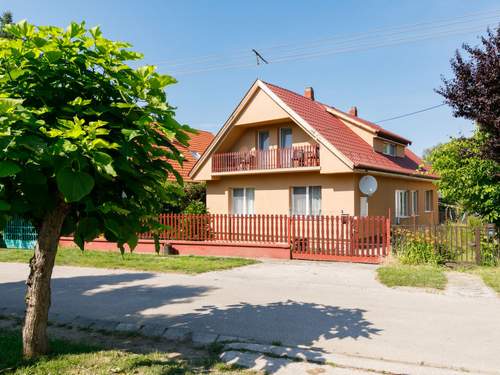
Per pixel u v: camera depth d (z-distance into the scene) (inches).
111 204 158.1
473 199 487.5
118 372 170.1
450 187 503.2
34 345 185.5
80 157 138.9
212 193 850.1
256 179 793.6
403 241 470.3
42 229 179.9
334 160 669.9
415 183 966.4
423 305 286.2
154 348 208.4
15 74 146.6
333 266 470.6
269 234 570.6
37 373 166.6
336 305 289.3
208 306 291.1
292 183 747.4
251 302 301.4
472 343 209.0
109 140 155.8
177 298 318.7
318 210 732.7
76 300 318.0
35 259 183.9
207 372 172.6
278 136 789.2
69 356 186.2
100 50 167.0
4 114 130.3
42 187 152.5
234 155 801.6
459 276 383.2
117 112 160.2
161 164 179.2
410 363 184.2
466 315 260.2
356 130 846.5
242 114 783.7
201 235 615.8
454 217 1101.1
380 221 483.2
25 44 152.6
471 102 419.5
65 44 159.2
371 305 287.9
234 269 454.9
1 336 220.2
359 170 660.7
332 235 517.7
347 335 223.1
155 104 163.0
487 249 430.9
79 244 166.6
